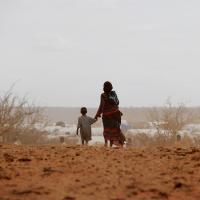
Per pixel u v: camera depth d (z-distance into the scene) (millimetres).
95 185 10141
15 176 11070
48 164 12820
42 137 46781
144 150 16391
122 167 12328
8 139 38219
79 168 12180
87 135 26625
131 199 9055
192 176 11047
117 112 21156
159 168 12164
